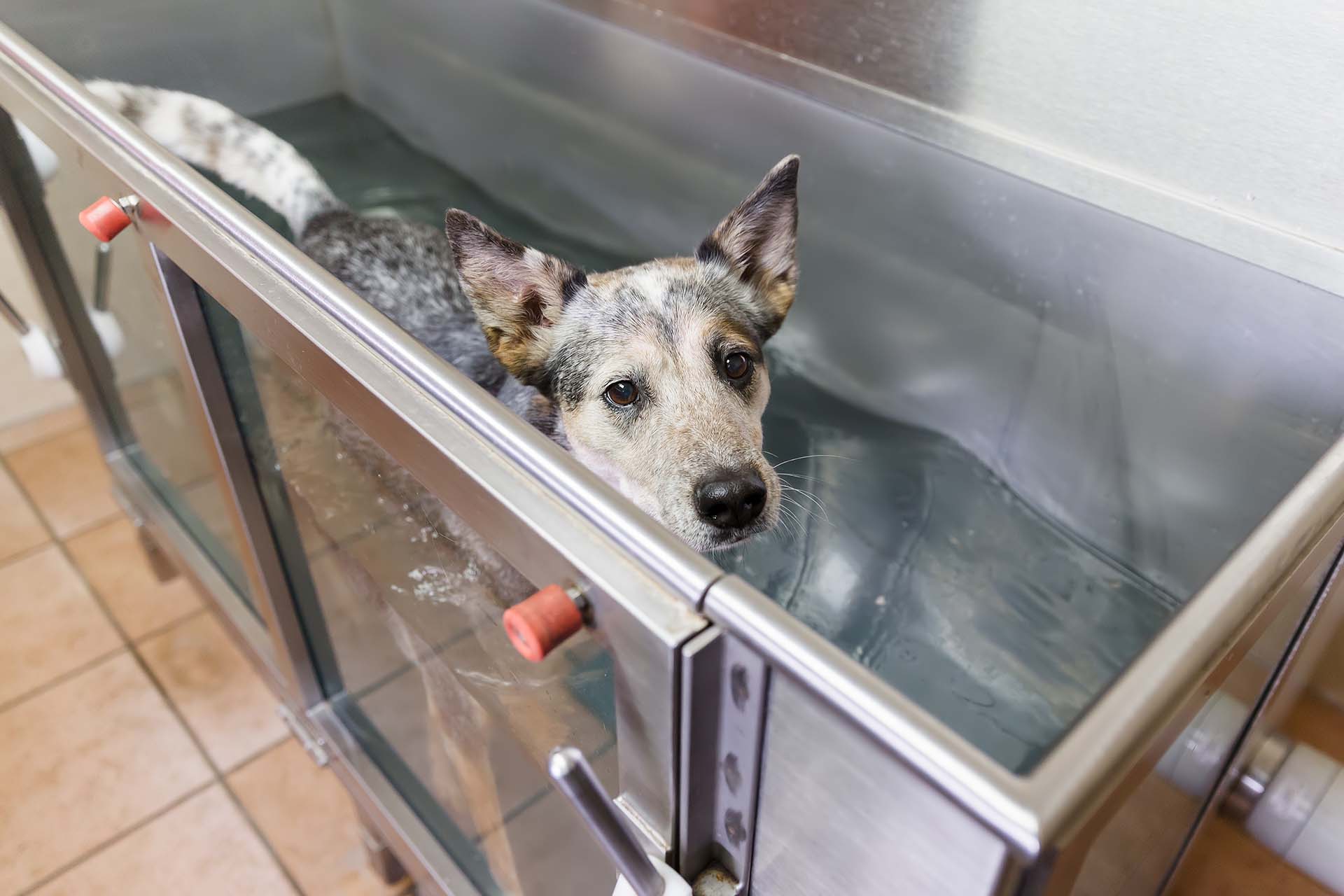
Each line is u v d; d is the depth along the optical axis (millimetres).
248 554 1327
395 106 2078
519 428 694
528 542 677
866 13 1403
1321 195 1112
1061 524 1304
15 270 2154
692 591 585
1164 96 1193
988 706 1103
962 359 1421
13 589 2016
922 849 552
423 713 1186
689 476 1040
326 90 2053
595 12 1723
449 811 1268
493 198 1923
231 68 1886
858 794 571
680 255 1580
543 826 969
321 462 1010
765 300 1229
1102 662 1140
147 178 975
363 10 1994
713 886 768
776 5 1501
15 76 1179
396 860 1522
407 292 1502
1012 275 1365
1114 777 517
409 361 751
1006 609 1210
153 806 1658
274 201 1622
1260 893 1402
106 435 1834
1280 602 750
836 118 1484
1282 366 1144
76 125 1073
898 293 1480
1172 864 1156
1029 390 1354
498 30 1869
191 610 1974
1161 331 1243
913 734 509
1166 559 1206
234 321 1005
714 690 617
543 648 628
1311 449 1102
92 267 1359
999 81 1325
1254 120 1133
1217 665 609
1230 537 1149
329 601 1282
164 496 1779
